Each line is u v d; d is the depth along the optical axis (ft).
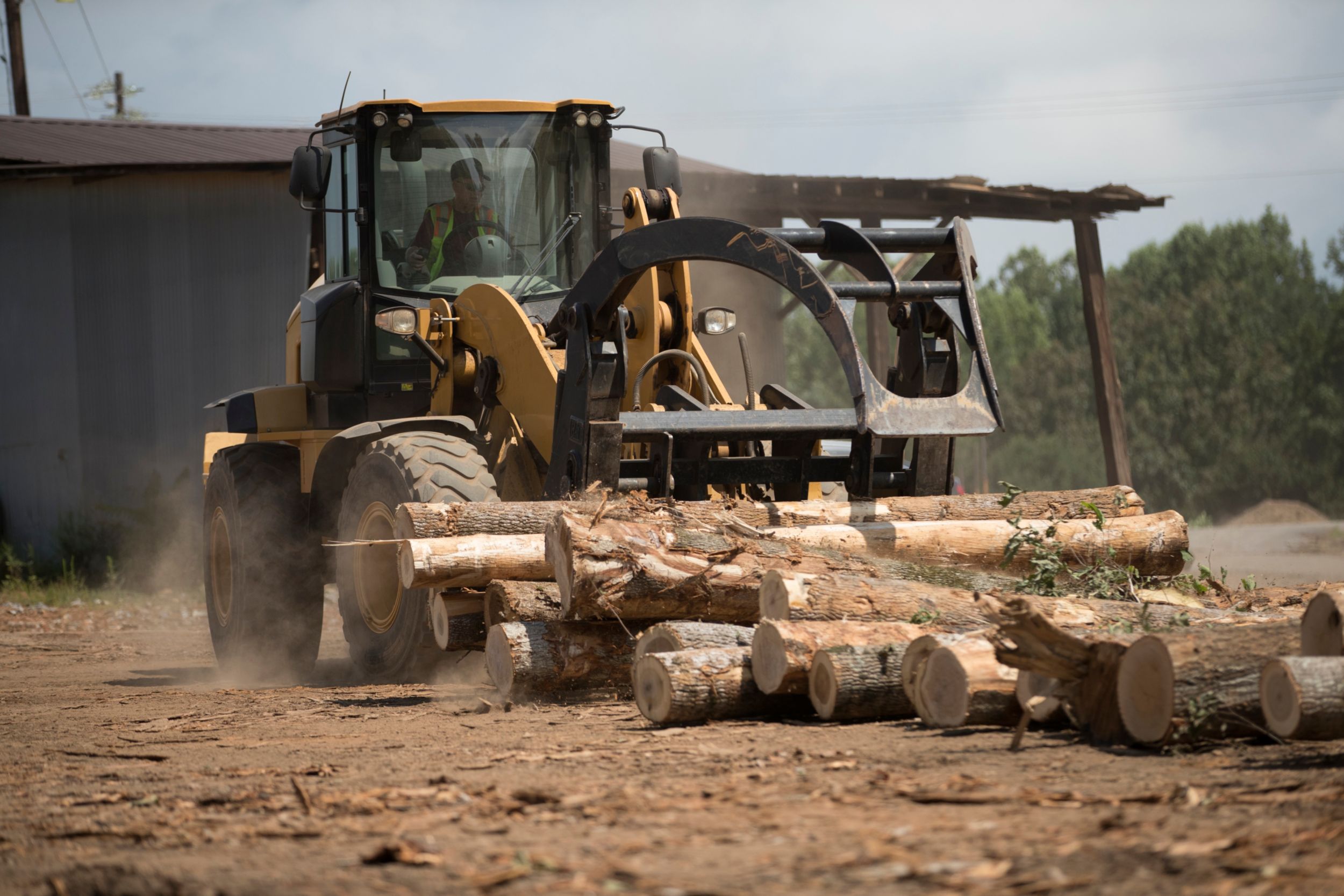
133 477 169.78
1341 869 23.57
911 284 52.80
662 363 64.13
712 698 43.14
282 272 162.30
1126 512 59.21
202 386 166.20
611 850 26.84
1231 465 525.34
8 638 109.70
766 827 28.27
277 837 29.84
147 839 30.50
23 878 27.30
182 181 167.94
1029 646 37.19
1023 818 28.19
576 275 74.49
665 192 64.85
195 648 99.60
